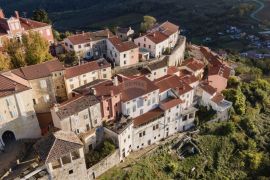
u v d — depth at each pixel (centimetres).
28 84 8038
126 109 8975
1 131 7381
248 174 9850
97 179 7869
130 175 8269
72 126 7912
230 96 11569
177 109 9825
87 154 8144
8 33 10219
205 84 11425
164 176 8819
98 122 8531
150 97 9412
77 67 9600
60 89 9200
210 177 9431
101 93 8625
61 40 13288
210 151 9981
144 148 9425
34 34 9825
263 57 18888
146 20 16725
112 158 8275
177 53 12838
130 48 11031
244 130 11031
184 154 9706
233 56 18075
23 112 7600
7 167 7019
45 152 6619
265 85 13238
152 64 10806
